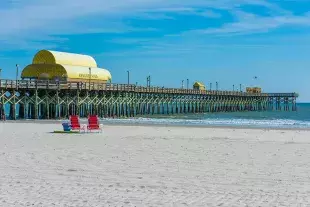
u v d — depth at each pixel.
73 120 35.66
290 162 18.00
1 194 11.62
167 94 92.19
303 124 53.12
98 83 71.12
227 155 20.20
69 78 73.50
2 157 18.77
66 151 21.27
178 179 14.10
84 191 12.20
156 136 31.64
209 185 13.16
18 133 33.31
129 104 80.25
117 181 13.70
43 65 73.62
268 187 12.94
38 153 20.30
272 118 78.56
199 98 104.50
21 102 61.12
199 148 23.20
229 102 117.06
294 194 11.98
